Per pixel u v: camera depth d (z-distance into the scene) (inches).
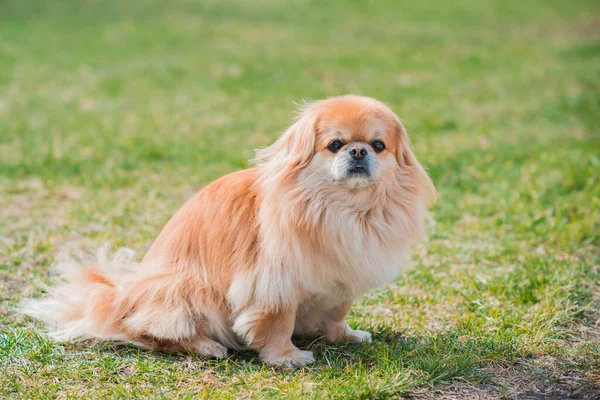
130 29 893.8
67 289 209.0
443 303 238.8
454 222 317.7
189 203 206.1
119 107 548.4
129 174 384.5
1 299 232.2
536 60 764.0
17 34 821.2
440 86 640.4
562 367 190.1
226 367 187.5
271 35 897.5
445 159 407.8
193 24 955.3
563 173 368.2
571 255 276.5
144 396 172.9
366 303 240.1
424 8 1144.8
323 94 599.2
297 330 212.1
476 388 179.6
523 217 316.8
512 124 505.4
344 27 971.9
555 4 1200.2
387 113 194.9
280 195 185.2
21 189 355.3
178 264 196.9
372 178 181.9
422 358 190.1
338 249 184.4
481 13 1111.6
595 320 222.1
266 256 184.4
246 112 540.4
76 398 170.6
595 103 554.3
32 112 522.9
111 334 197.5
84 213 320.5
